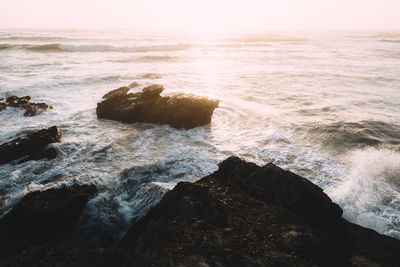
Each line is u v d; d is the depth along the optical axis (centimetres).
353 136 1116
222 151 1010
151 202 655
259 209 570
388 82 2134
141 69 2655
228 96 1752
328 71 2644
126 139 1087
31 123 1216
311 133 1161
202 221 502
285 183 620
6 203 657
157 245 431
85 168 839
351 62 3256
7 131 1112
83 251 433
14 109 1362
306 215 563
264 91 1884
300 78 2320
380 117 1338
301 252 434
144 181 808
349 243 504
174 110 1241
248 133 1187
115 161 896
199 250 425
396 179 809
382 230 599
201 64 3100
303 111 1454
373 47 5322
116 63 2997
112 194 715
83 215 630
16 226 548
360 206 680
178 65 3000
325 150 1015
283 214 551
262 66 2988
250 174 691
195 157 955
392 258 457
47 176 782
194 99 1265
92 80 2056
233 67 2903
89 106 1497
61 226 587
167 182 799
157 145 1048
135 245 452
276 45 5838
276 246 448
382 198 716
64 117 1312
